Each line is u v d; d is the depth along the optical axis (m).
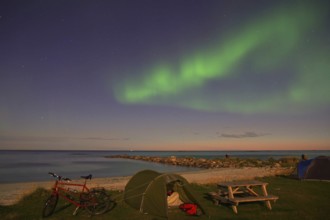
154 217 8.54
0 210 9.00
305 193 12.16
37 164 54.62
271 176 18.97
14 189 15.54
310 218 8.29
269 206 9.41
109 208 9.48
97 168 43.53
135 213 8.95
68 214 8.65
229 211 9.14
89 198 8.70
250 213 8.89
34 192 11.52
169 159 64.50
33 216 8.36
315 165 16.39
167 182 8.94
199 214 8.70
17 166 47.69
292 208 9.51
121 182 19.42
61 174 32.03
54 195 8.65
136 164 56.25
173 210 9.24
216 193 10.70
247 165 41.53
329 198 11.12
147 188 9.12
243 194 11.06
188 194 9.39
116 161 71.38
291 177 17.91
